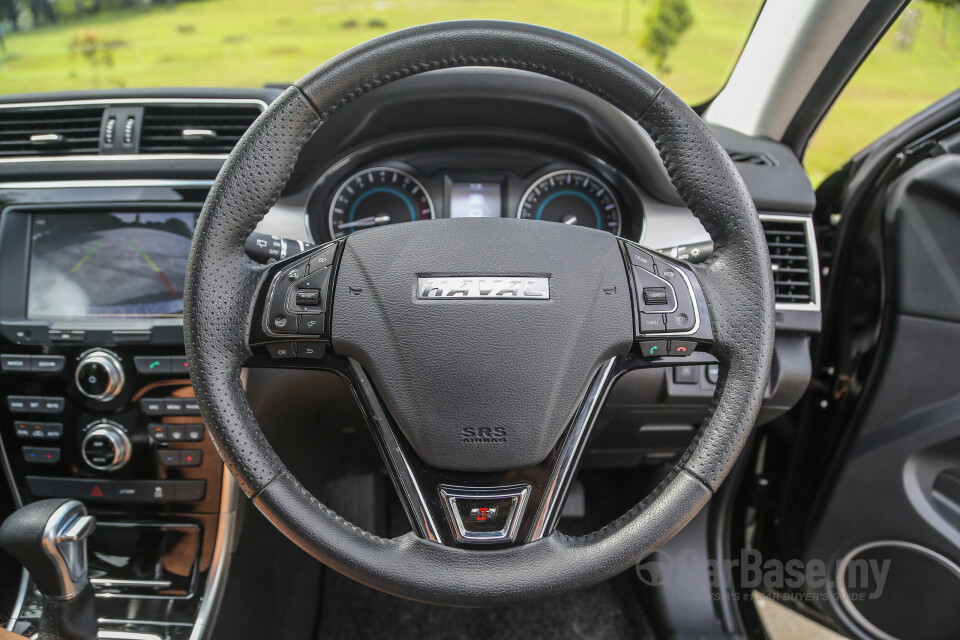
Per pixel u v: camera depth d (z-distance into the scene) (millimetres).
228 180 750
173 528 1233
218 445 753
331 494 1783
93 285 1198
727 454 751
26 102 1246
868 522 1349
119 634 1190
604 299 797
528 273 787
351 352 792
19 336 1166
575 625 1611
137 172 1202
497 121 1269
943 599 1319
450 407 778
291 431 1270
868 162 1348
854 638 1466
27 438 1211
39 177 1205
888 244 1255
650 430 1330
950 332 1213
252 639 1356
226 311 761
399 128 1271
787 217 1233
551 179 1331
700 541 1558
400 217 1334
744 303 770
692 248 890
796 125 1405
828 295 1433
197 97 1242
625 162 1242
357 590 1711
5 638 830
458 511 766
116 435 1185
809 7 1241
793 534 1498
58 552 859
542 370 783
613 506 1826
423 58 771
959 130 1223
